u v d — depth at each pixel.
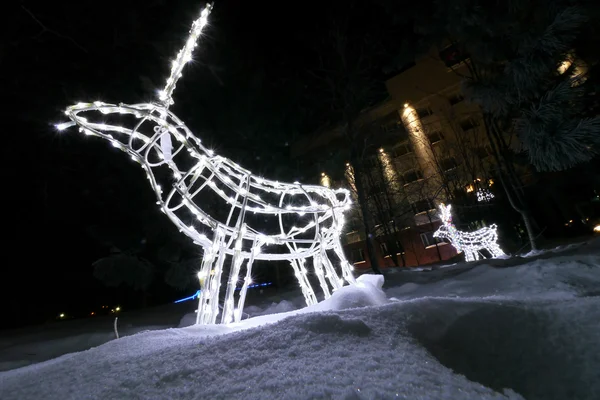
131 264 6.72
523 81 4.58
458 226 14.63
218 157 2.44
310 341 1.23
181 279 6.81
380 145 12.32
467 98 5.69
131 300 11.98
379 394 0.91
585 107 5.09
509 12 4.69
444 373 1.09
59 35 6.15
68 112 1.99
